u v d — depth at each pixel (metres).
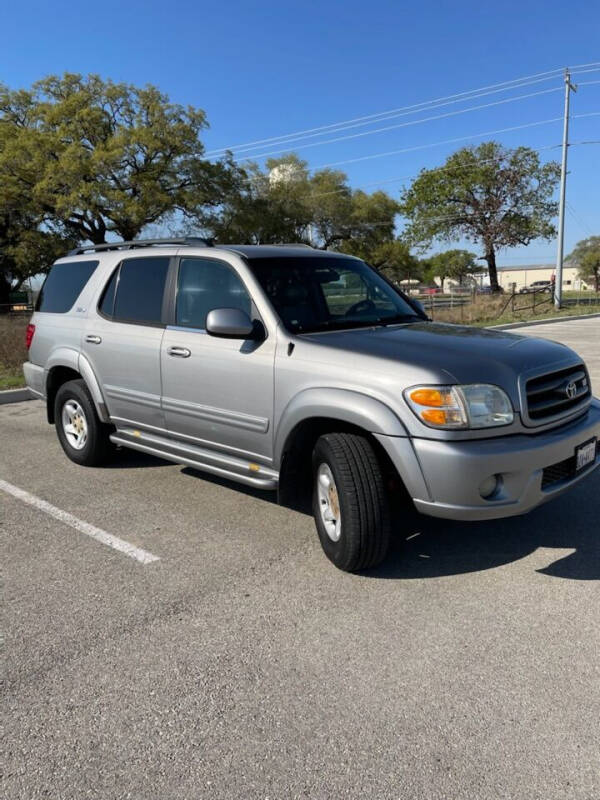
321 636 3.08
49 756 2.35
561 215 30.91
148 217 37.81
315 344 3.75
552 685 2.67
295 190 58.38
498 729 2.42
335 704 2.59
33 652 2.99
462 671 2.78
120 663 2.90
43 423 7.91
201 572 3.78
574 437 3.54
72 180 33.88
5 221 38.47
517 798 2.10
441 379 3.25
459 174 45.47
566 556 3.84
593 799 2.09
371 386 3.41
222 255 4.41
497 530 4.23
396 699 2.61
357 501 3.43
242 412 4.11
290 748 2.35
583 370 3.96
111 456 5.85
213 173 39.97
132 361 4.95
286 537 4.26
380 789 2.15
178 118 37.31
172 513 4.73
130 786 2.20
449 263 92.81
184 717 2.53
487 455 3.19
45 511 4.82
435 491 3.24
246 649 2.98
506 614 3.22
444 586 3.53
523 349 3.68
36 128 37.66
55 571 3.83
